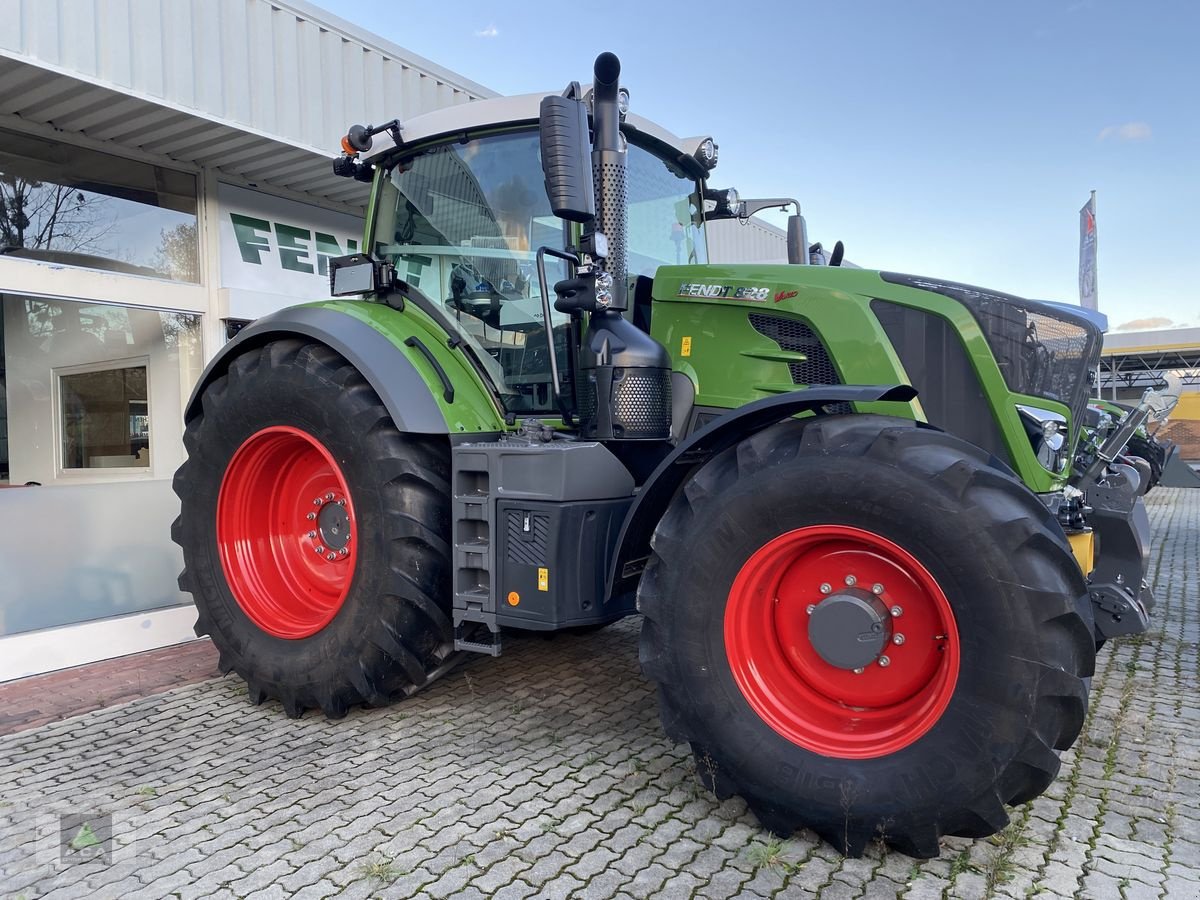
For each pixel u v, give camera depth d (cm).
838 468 221
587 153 268
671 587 244
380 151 370
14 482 441
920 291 283
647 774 279
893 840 220
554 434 308
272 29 482
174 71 429
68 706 358
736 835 237
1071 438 285
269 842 238
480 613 296
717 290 310
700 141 381
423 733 318
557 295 310
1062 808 252
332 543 358
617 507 289
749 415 246
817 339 293
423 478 308
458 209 353
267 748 307
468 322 349
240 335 360
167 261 510
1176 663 402
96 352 478
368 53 547
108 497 457
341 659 316
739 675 237
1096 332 287
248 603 354
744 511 233
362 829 244
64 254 458
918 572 216
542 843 234
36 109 426
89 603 445
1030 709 200
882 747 220
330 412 320
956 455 221
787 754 227
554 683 374
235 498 361
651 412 289
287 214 577
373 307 358
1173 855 224
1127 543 313
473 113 339
